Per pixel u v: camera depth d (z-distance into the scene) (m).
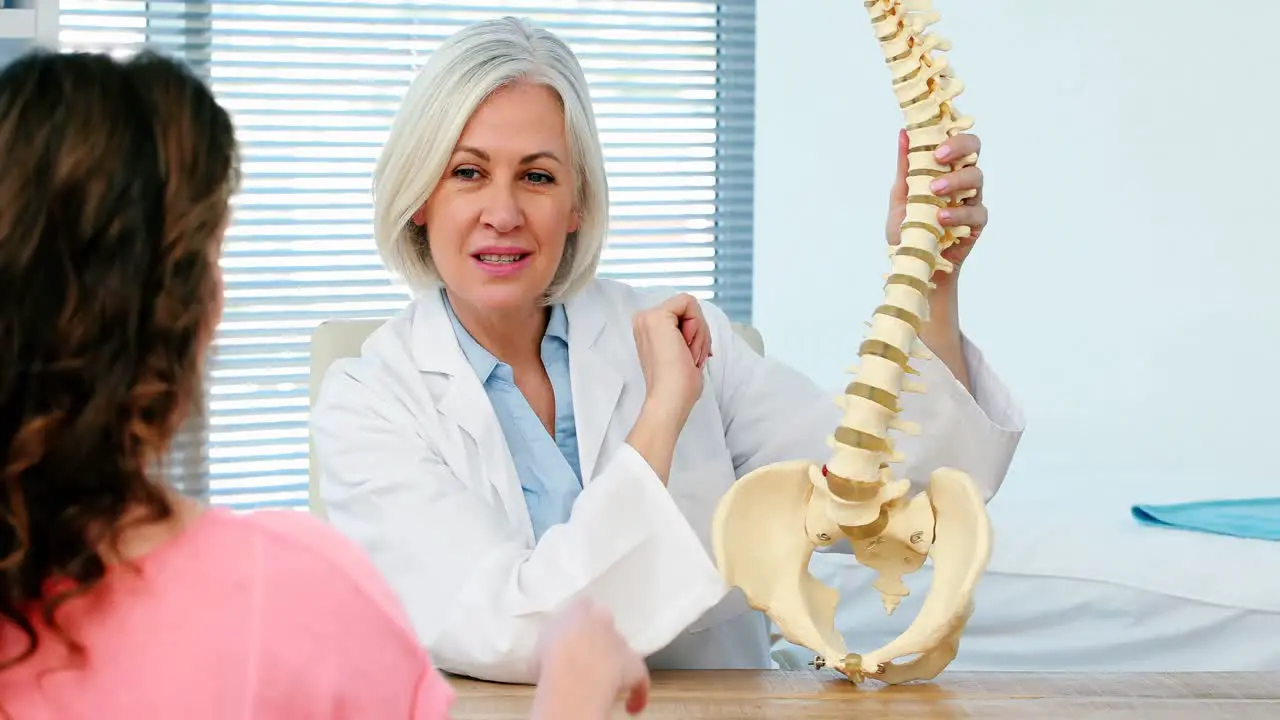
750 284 3.54
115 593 0.58
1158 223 2.89
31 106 0.59
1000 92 2.98
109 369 0.58
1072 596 2.17
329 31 3.23
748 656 1.47
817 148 3.17
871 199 3.10
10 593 0.57
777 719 1.01
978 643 2.22
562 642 0.63
